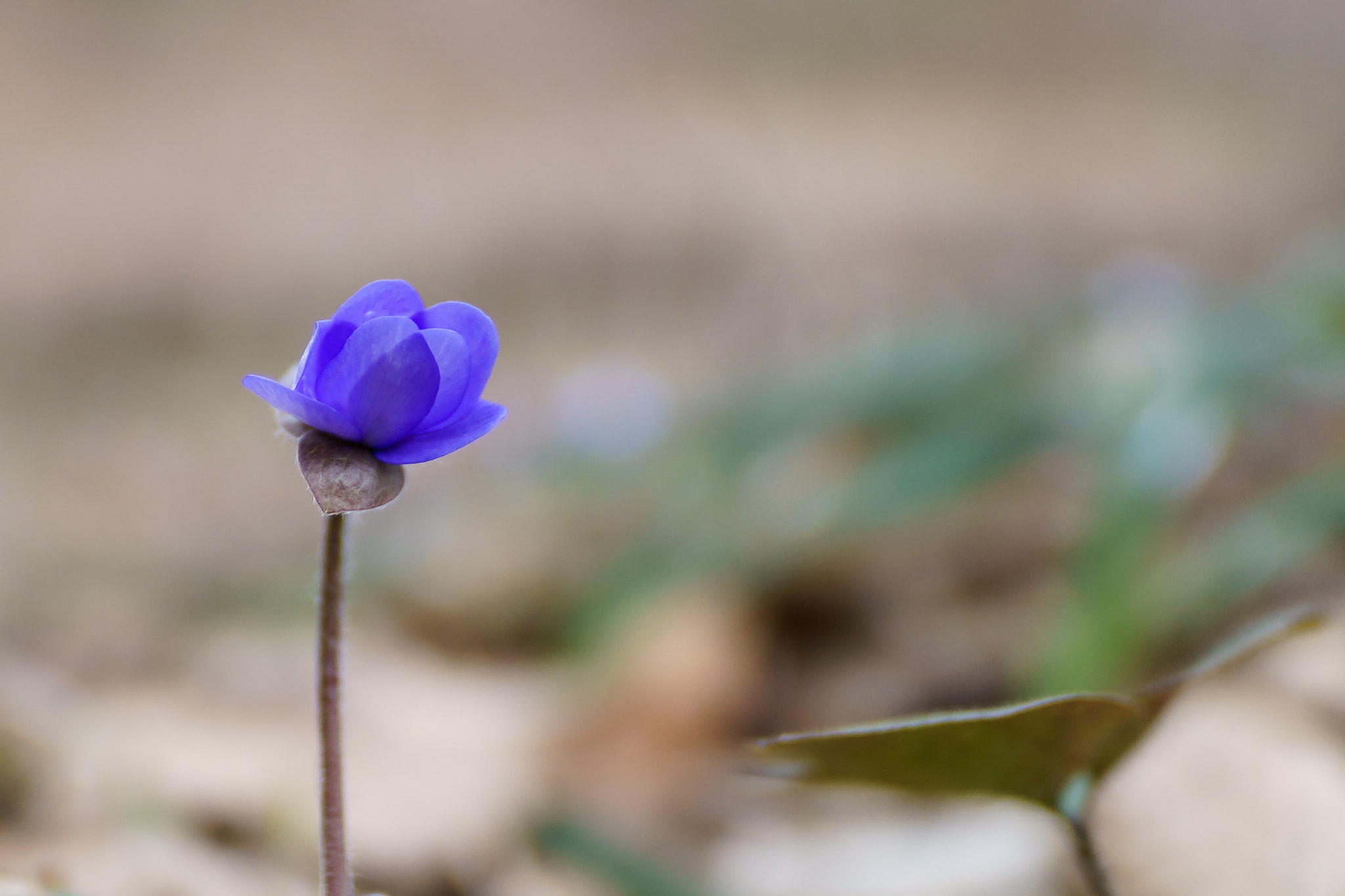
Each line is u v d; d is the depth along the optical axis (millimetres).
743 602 756
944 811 507
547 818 495
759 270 1716
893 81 2652
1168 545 629
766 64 2715
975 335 771
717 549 767
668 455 986
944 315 847
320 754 357
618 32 2723
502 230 1994
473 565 962
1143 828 437
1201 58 2436
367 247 2043
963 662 699
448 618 931
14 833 454
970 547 809
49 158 2262
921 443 735
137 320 1837
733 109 2348
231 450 1345
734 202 1958
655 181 2027
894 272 1648
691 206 1942
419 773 571
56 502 1197
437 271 1964
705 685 700
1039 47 2625
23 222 2070
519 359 1583
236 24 2643
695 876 480
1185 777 440
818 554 740
